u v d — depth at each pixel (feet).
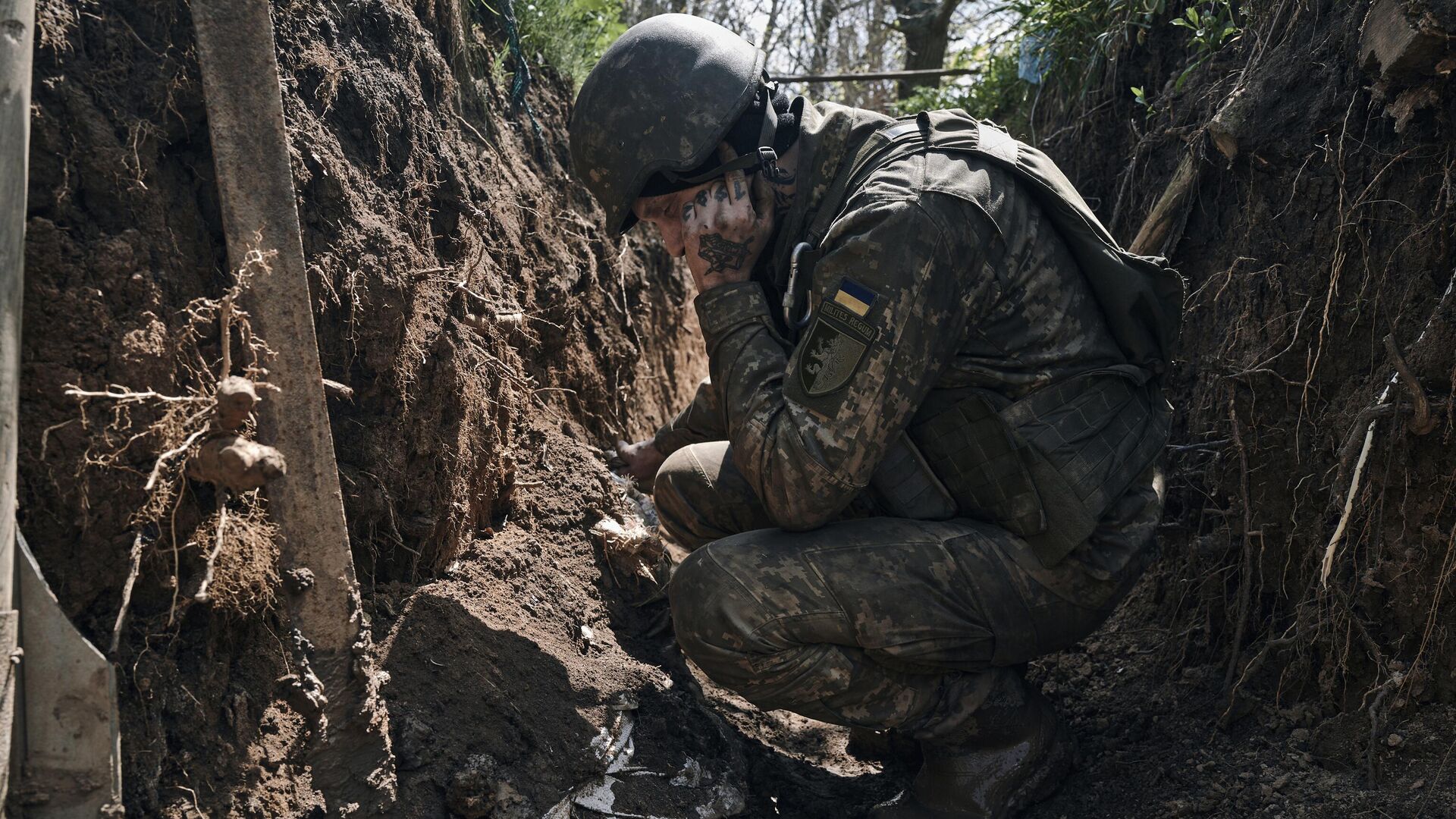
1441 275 6.09
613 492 8.70
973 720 6.35
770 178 6.20
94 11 4.95
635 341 10.77
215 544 4.78
